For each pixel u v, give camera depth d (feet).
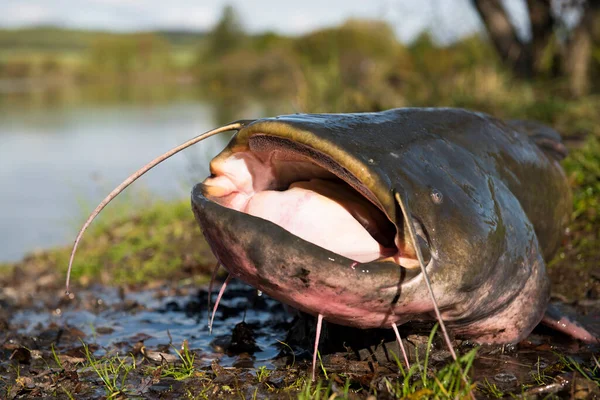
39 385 10.64
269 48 100.22
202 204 8.49
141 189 27.55
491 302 10.28
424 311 9.14
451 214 9.12
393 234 8.96
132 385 10.46
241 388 10.03
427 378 9.60
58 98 104.32
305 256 8.07
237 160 9.09
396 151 9.16
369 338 10.79
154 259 19.89
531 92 30.07
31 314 16.03
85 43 300.20
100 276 19.34
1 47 284.41
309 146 8.43
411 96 31.86
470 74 31.65
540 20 34.24
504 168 11.60
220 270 18.10
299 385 9.88
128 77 166.61
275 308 14.79
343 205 8.84
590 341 11.91
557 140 14.78
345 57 43.88
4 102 95.76
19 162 42.91
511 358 11.03
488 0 34.99
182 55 183.62
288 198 8.81
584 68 34.12
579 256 16.05
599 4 33.71
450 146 10.34
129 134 53.98
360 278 8.21
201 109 72.23
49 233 26.68
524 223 10.88
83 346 12.76
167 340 13.04
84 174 37.99
